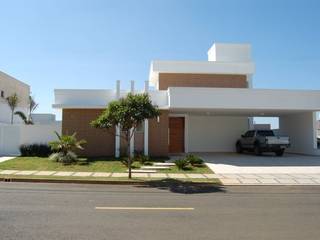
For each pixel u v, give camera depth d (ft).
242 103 68.59
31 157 69.67
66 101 70.54
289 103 69.56
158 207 28.63
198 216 25.38
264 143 76.43
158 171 53.52
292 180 46.70
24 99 158.30
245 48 96.99
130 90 71.10
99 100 70.79
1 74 129.80
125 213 26.09
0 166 56.08
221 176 49.62
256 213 26.66
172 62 86.28
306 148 83.25
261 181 45.91
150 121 70.54
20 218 24.03
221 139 91.71
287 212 27.14
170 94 67.56
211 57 101.09
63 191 36.88
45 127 77.41
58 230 21.03
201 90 68.08
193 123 91.35
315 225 23.02
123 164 59.11
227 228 22.03
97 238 19.47
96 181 44.45
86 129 70.44
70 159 61.00
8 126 77.15
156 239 19.42
